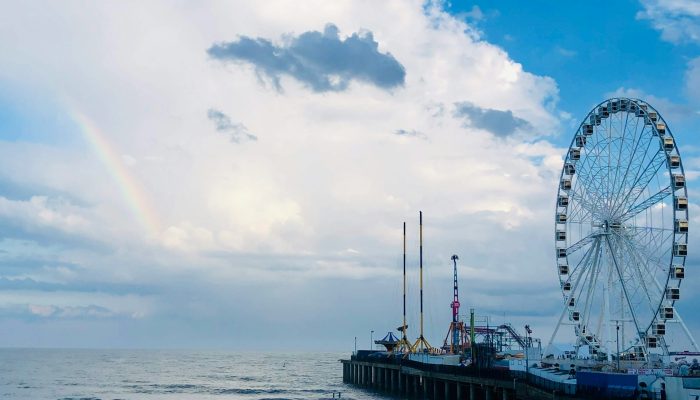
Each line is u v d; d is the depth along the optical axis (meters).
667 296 114.19
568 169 135.50
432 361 167.62
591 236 125.94
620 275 121.31
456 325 195.00
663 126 118.62
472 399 130.25
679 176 115.62
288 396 198.50
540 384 104.44
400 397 177.62
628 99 125.19
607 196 124.94
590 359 127.31
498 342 184.75
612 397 88.50
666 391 86.69
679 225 114.56
